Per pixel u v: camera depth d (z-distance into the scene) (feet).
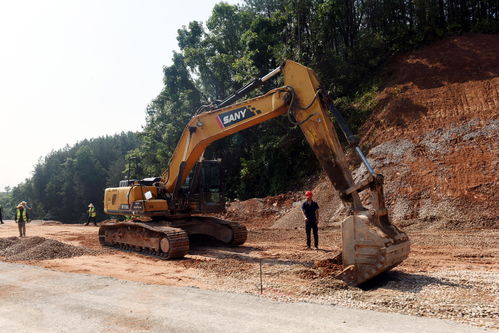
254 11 147.33
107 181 282.36
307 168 91.50
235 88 122.83
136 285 22.90
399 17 119.03
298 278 25.50
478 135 61.67
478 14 113.60
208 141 37.35
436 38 104.12
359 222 22.40
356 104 93.35
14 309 18.54
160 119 130.31
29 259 37.22
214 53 127.54
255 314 16.42
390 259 21.59
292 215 65.77
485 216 48.06
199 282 25.72
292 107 29.17
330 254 33.76
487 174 54.08
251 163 102.89
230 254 36.24
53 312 17.84
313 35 102.53
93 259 36.91
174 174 40.75
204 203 42.27
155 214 40.27
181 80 128.16
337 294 20.75
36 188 346.54
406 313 16.87
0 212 98.12
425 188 56.49
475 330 13.97
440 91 78.13
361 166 68.59
